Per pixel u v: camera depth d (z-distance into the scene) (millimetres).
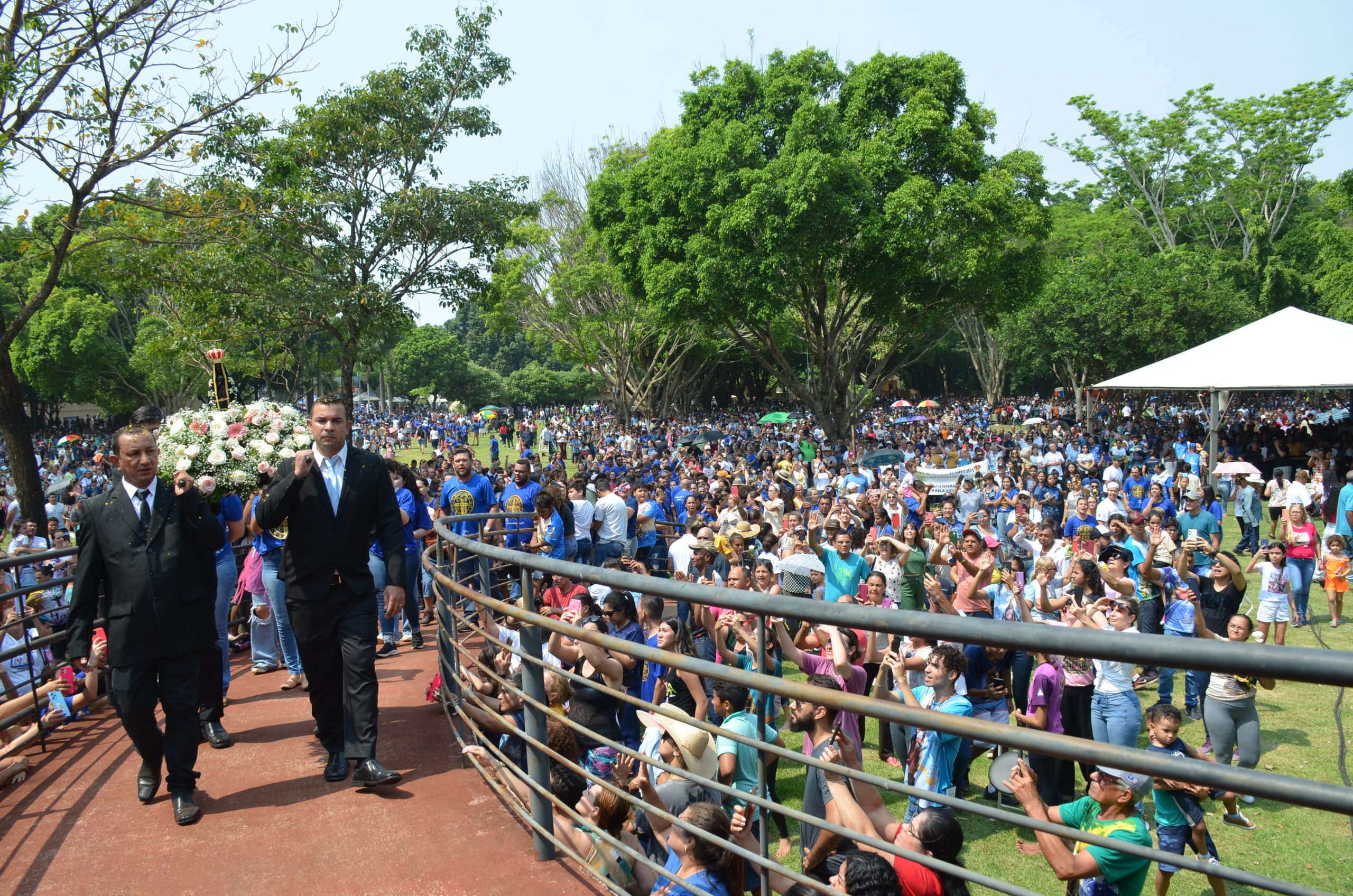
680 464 24750
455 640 4414
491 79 17531
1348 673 1235
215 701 4859
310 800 4020
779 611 2072
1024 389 75625
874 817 3574
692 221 27531
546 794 3303
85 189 10703
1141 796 4348
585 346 48250
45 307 54344
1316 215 57906
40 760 4797
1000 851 5531
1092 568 8070
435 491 14852
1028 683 6816
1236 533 18156
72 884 3312
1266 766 6500
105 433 64688
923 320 30578
